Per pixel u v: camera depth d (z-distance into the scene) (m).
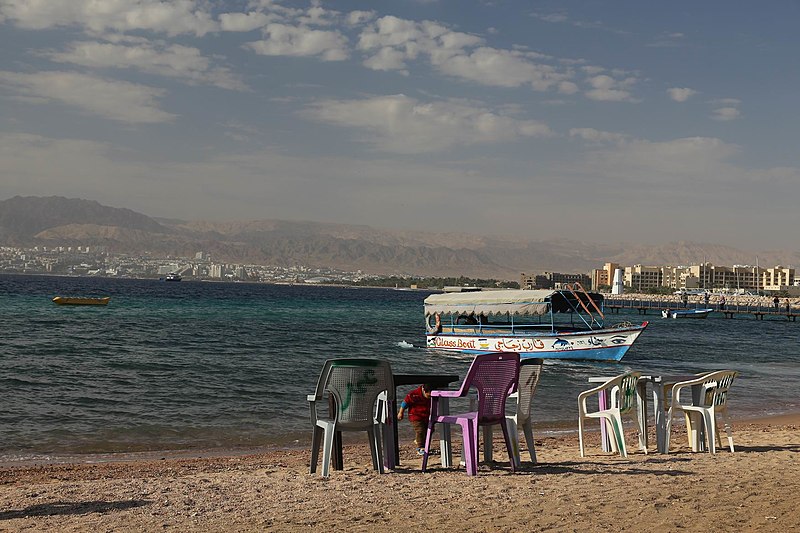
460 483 10.24
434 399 11.23
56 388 23.06
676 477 10.57
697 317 127.19
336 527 8.05
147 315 74.00
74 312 75.38
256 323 66.94
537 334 38.53
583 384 27.00
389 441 11.44
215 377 26.84
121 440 15.87
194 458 14.04
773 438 15.31
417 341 49.28
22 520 8.55
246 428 17.45
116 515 8.72
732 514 8.32
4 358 31.11
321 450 14.92
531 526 7.96
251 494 9.81
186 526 8.19
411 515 8.48
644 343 58.12
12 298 109.69
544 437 16.14
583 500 9.08
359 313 98.44
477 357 10.75
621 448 12.50
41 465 13.22
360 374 10.89
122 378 25.88
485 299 39.56
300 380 26.56
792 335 77.94
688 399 21.16
